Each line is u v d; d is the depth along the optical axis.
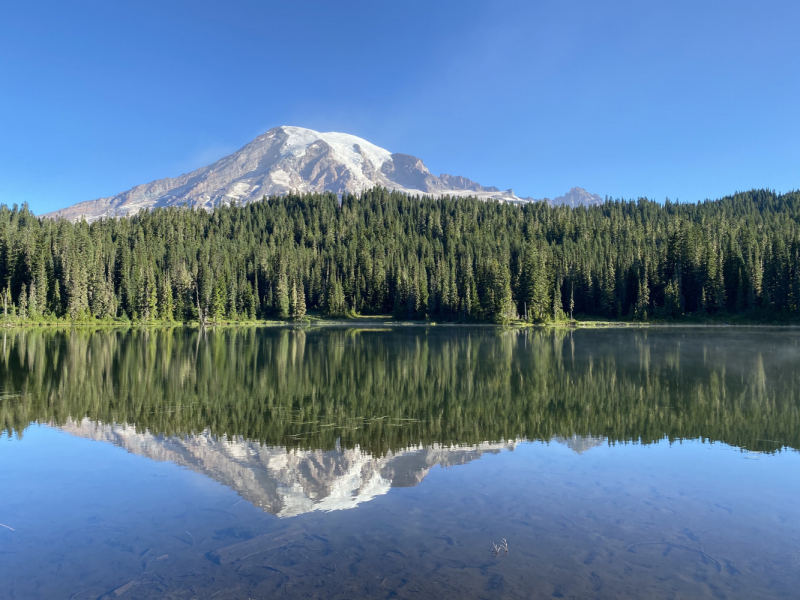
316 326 120.06
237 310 136.00
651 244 148.88
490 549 11.05
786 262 106.94
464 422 23.28
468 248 158.62
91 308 114.75
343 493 14.45
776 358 47.34
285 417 24.19
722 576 10.08
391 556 10.72
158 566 10.41
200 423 22.92
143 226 183.25
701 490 14.78
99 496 14.24
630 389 31.86
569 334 85.12
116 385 32.94
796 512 13.27
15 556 10.91
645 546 11.30
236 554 10.85
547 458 17.88
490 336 82.00
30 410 25.56
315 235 199.25
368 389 31.86
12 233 114.94
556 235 182.75
